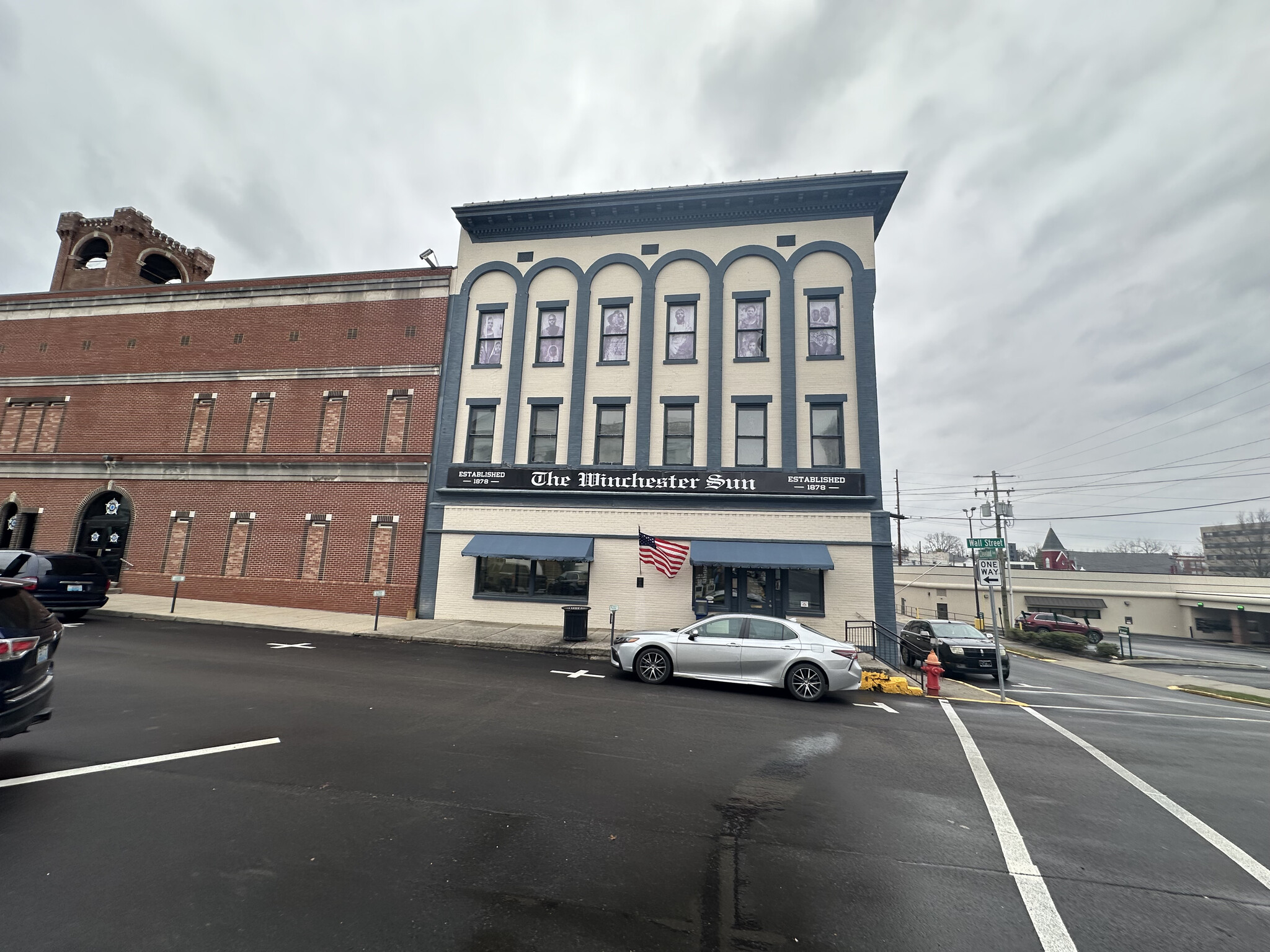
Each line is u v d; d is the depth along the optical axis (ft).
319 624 50.93
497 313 62.49
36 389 71.61
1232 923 11.63
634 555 54.75
